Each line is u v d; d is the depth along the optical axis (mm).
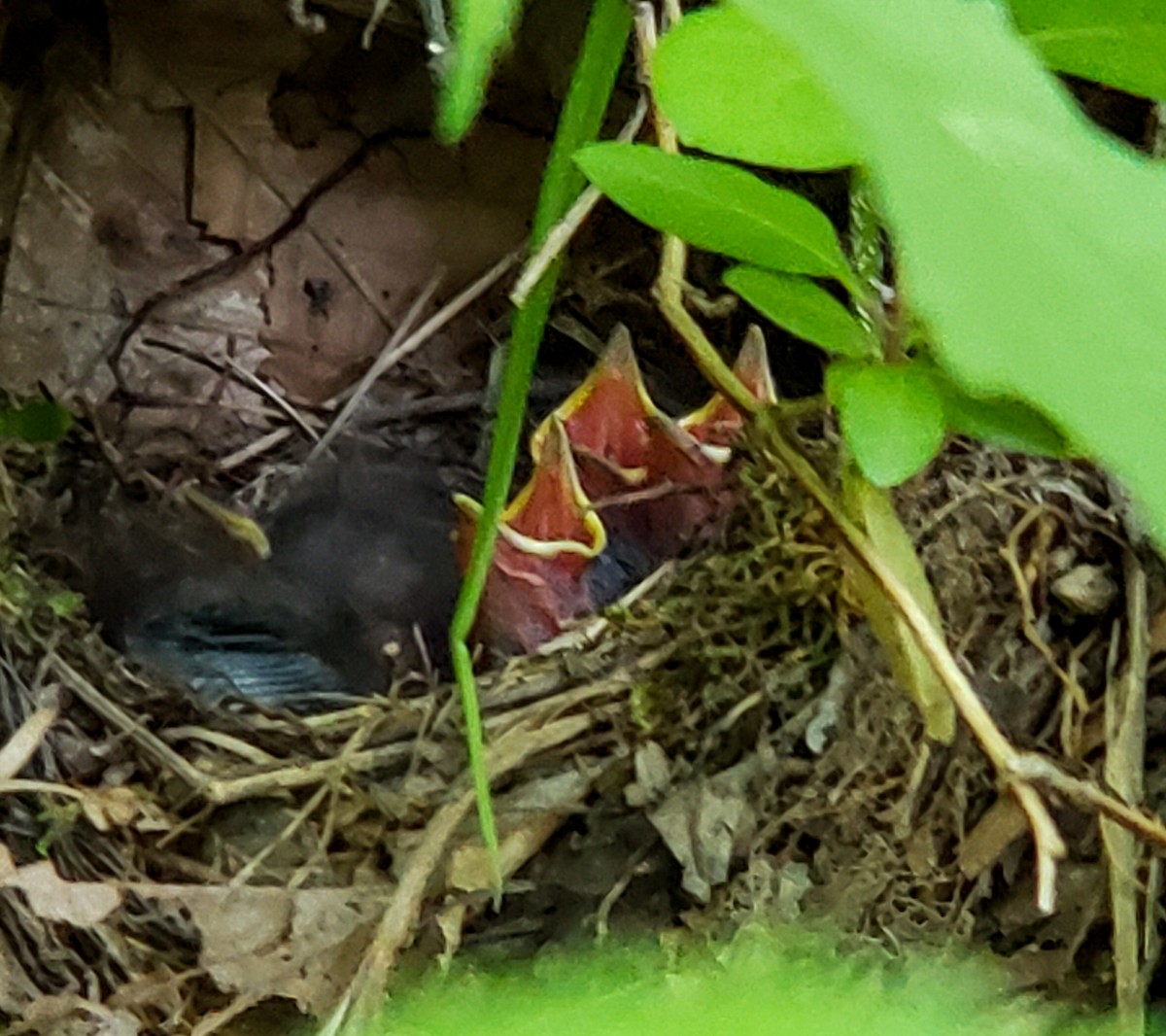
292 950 277
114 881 278
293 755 298
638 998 157
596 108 190
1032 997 269
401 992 272
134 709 297
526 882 284
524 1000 168
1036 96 69
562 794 290
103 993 275
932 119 68
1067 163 68
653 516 326
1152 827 243
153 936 279
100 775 289
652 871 286
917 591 257
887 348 243
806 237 227
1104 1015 268
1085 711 278
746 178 221
